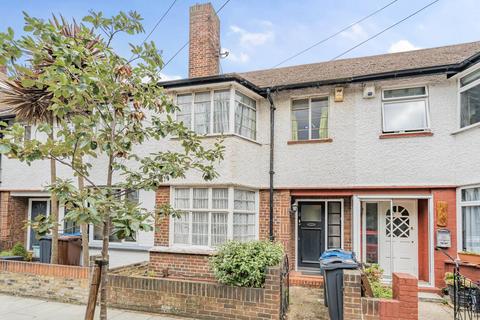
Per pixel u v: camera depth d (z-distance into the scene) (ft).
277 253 21.22
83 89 12.52
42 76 12.62
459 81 29.43
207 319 20.26
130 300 22.04
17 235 43.57
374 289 22.27
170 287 21.27
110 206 13.15
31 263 25.76
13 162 43.62
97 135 15.60
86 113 16.26
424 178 29.94
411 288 17.62
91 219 12.16
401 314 17.47
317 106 34.91
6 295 25.89
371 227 33.09
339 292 19.57
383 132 31.71
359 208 31.81
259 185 34.83
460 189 28.63
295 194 34.04
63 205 12.89
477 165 26.94
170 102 17.24
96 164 36.42
